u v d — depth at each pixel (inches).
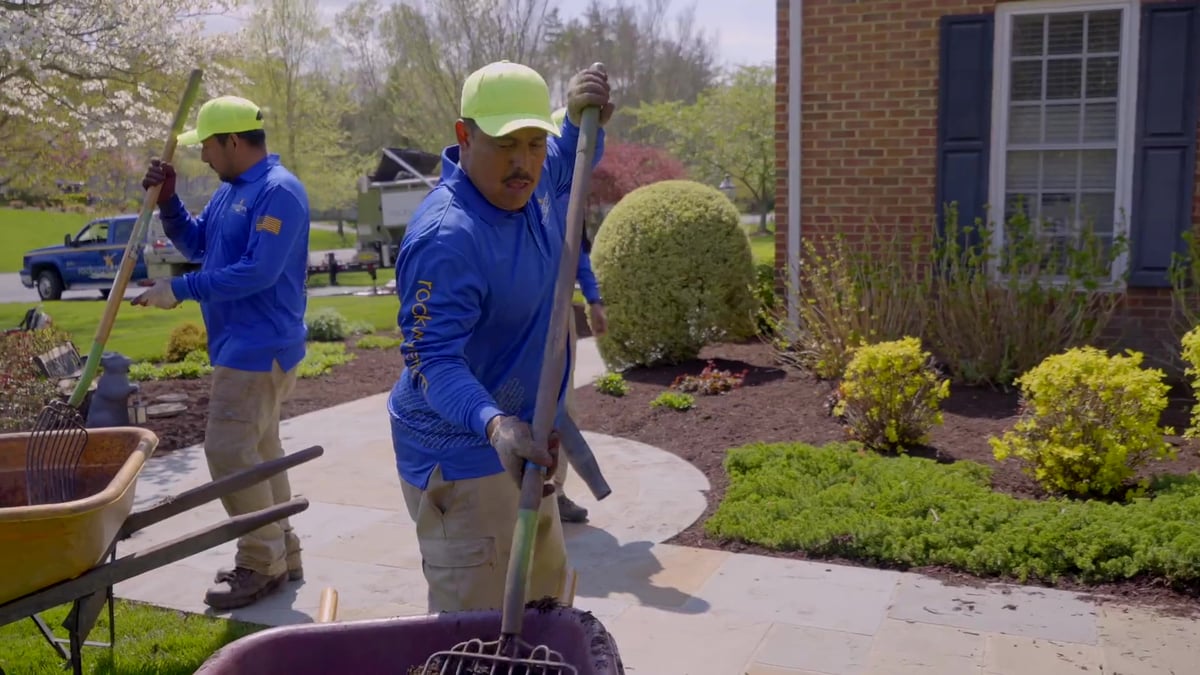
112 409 279.1
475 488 102.6
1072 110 313.3
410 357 91.5
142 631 157.6
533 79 94.3
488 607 105.0
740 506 206.4
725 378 325.1
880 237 329.4
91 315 705.6
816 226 341.1
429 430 102.7
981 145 316.2
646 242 350.6
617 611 162.6
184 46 515.5
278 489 173.0
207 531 116.6
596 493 100.1
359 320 598.9
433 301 91.4
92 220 901.2
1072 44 309.4
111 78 490.6
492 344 99.8
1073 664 140.3
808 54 333.4
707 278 349.1
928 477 212.7
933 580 172.9
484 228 94.7
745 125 1293.1
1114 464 199.2
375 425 308.0
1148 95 300.4
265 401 164.9
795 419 281.4
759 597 167.2
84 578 111.0
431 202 95.7
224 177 165.2
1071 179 316.5
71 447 134.7
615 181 1040.2
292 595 172.6
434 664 83.1
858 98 329.4
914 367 241.9
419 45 1195.9
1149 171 303.0
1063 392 205.2
